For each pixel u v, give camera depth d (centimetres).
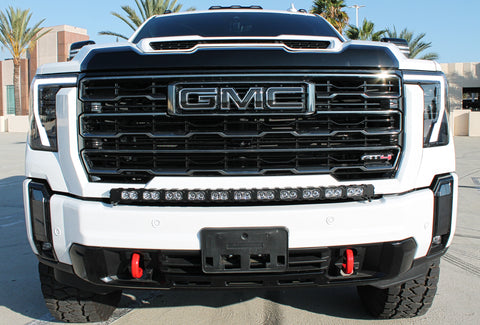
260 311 295
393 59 215
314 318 283
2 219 561
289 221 204
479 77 3144
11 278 359
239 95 206
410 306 263
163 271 211
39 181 230
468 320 277
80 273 219
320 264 210
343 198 210
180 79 207
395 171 216
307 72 208
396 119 215
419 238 216
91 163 217
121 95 211
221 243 203
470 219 559
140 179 215
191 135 209
